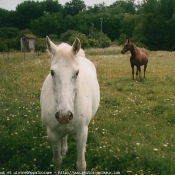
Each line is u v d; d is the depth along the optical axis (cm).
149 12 5297
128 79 1341
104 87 1119
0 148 485
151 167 430
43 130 571
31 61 2181
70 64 323
